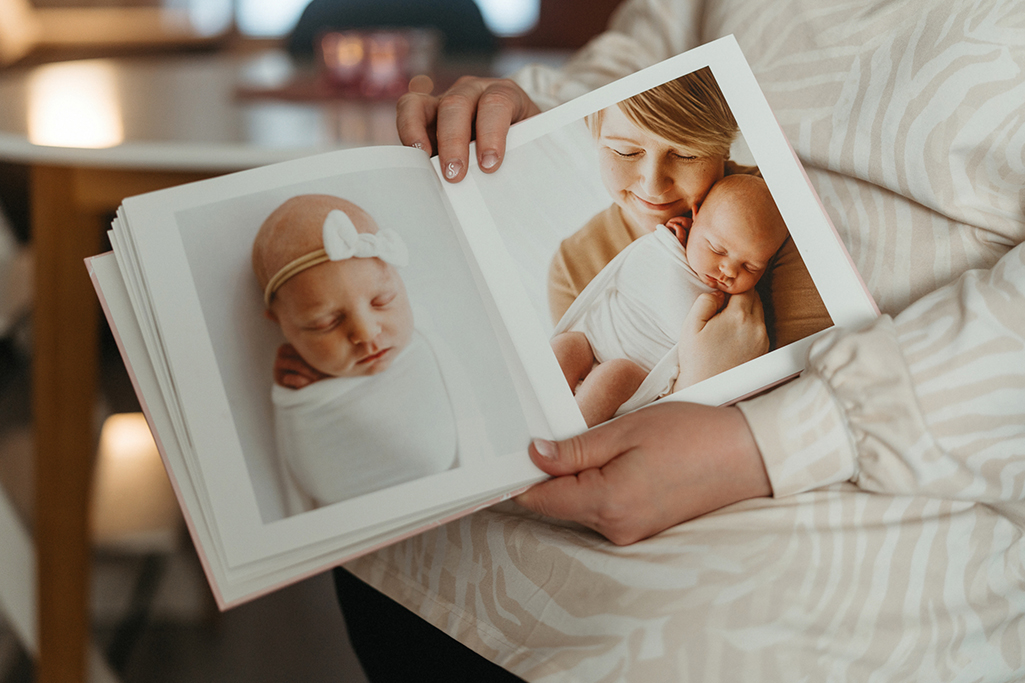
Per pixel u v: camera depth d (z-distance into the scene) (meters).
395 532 0.42
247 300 0.43
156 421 0.44
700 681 0.40
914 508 0.43
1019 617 0.45
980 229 0.52
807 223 0.51
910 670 0.43
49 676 0.96
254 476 0.41
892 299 0.54
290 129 1.04
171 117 1.10
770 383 0.48
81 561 0.96
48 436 0.95
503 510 0.51
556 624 0.43
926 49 0.51
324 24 2.28
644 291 0.50
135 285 0.44
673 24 0.81
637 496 0.42
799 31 0.58
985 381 0.41
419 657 0.51
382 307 0.45
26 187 1.55
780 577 0.41
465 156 0.52
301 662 1.12
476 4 2.31
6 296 1.01
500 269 0.50
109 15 3.02
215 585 0.41
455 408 0.44
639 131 0.53
